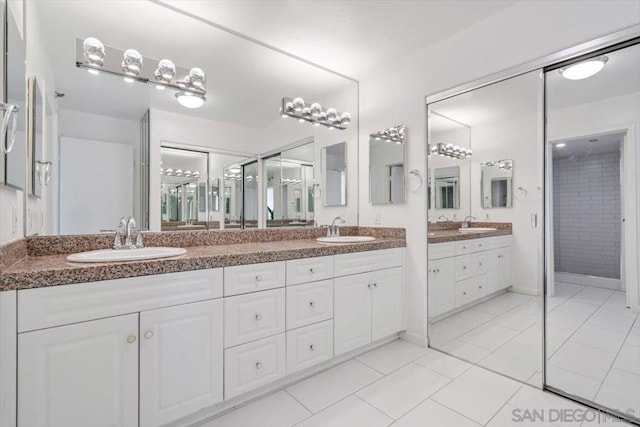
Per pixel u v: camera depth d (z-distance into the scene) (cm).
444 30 217
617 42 156
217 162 224
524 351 200
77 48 174
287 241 250
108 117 184
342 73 279
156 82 200
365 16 199
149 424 133
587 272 180
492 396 175
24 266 121
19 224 137
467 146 222
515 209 204
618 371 170
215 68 222
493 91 207
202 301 147
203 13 191
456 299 229
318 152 274
